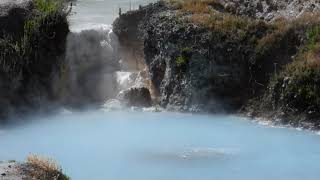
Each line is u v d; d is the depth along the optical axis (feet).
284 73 207.31
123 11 275.18
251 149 179.83
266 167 167.02
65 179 137.80
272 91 207.41
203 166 168.04
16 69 217.77
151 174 162.40
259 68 214.07
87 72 236.84
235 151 178.60
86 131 198.59
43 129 202.39
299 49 211.41
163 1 243.40
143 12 241.35
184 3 240.73
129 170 165.17
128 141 187.73
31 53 221.87
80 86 233.55
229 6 239.09
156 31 229.86
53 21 228.63
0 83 215.31
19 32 224.12
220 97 215.92
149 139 189.06
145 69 236.63
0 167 135.74
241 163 170.09
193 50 220.23
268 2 234.79
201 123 204.85
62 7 242.17
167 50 225.56
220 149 179.83
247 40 217.97
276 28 219.00
